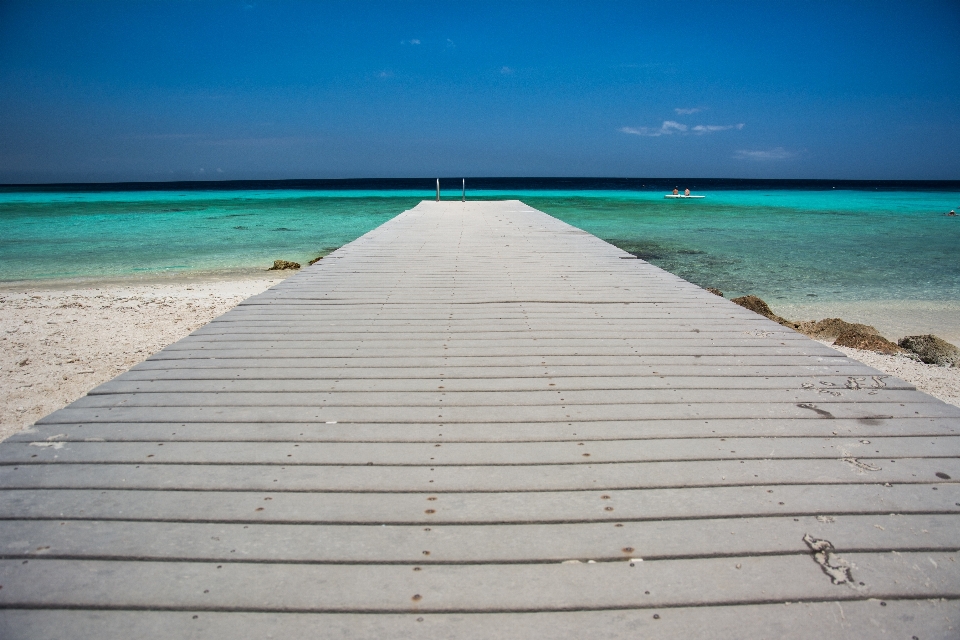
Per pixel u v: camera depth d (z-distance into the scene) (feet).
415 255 24.43
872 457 7.10
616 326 13.26
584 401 8.86
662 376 9.97
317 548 5.38
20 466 6.81
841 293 34.50
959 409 8.54
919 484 6.47
